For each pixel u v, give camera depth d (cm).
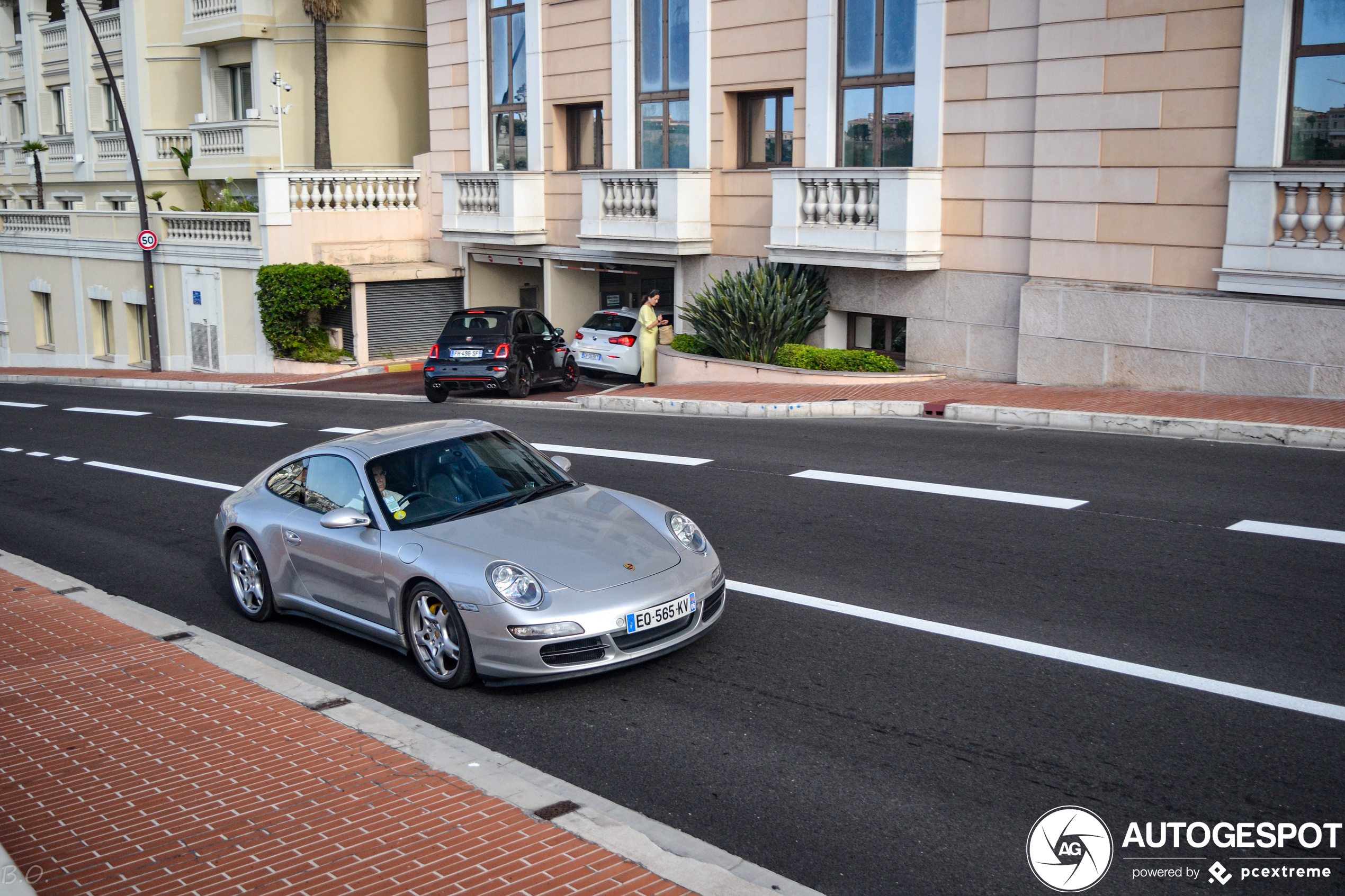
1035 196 1580
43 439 1872
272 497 840
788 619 763
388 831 488
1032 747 561
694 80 2106
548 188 2492
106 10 3616
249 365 2838
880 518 984
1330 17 1279
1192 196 1412
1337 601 727
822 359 1816
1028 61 1591
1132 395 1439
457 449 796
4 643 788
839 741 582
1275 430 1152
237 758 575
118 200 3622
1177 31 1399
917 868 464
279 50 3073
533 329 2058
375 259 2806
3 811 528
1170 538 870
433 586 683
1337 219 1280
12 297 3728
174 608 900
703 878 441
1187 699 604
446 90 2733
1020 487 1046
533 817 496
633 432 1508
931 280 1767
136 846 486
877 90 1825
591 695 665
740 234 2073
